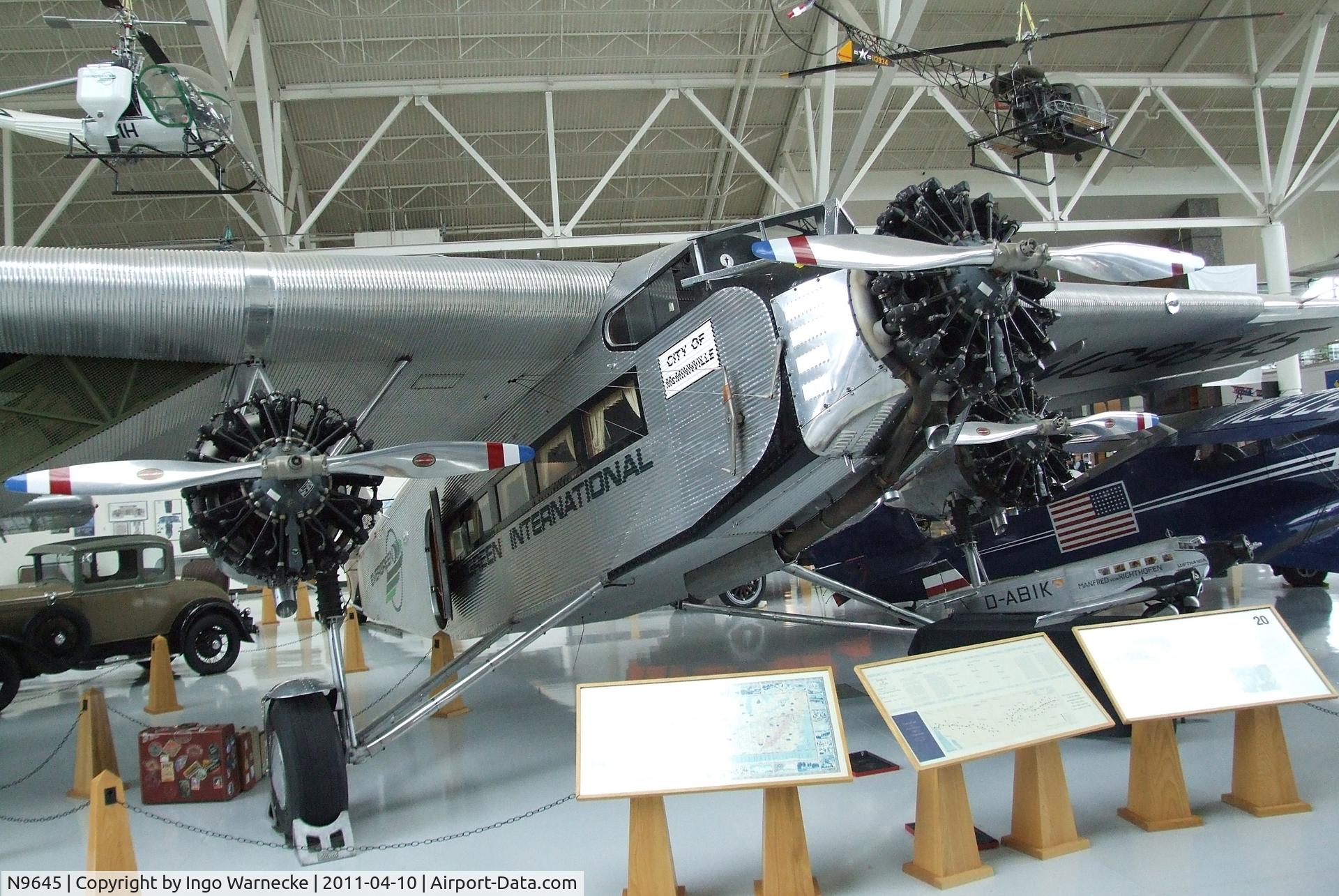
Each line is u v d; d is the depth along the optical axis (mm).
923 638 6320
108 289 4457
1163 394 10172
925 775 3562
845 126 15555
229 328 4734
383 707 7945
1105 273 4766
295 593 4801
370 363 5387
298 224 16094
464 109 14586
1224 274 7645
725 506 4875
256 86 11922
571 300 5277
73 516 10180
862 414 4379
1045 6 13391
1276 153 17859
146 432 5477
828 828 4133
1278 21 14383
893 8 10891
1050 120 8711
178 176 14094
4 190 12281
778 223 4949
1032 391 5359
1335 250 20016
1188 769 4594
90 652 9633
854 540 9531
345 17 12648
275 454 4562
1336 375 17703
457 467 4746
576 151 15820
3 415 4855
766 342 4695
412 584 8836
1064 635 5461
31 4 11477
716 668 8203
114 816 3654
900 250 4027
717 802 4543
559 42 13562
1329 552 7484
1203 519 7910
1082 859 3646
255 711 8328
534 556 6449
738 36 13664
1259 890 3275
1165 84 14258
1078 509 8445
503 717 7055
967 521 6578
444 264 5047
